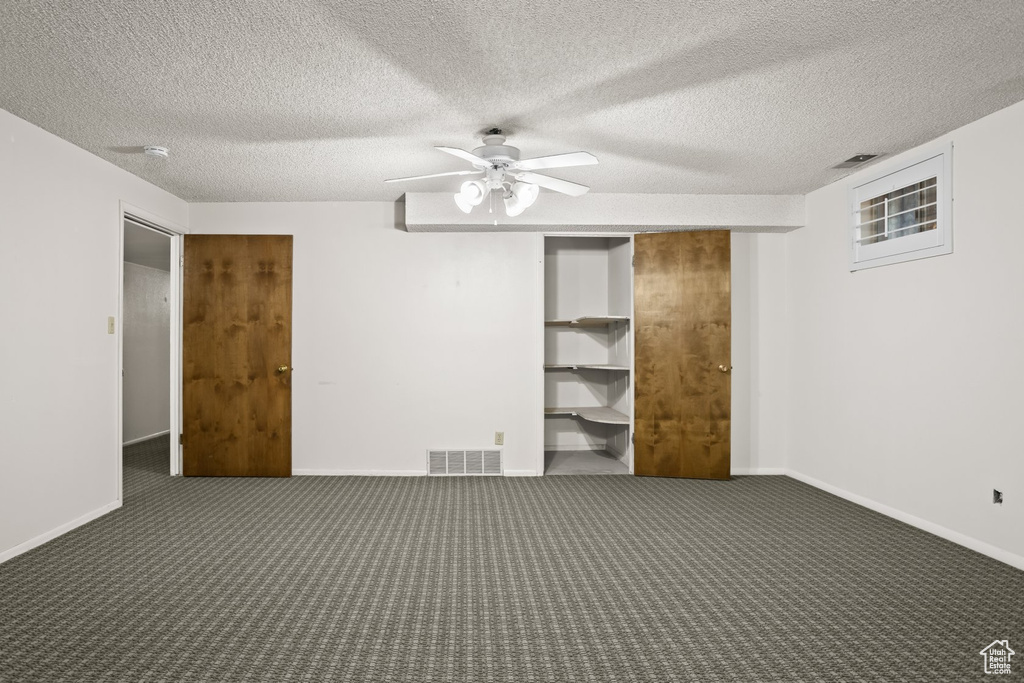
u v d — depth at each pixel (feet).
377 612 8.41
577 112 10.53
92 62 8.61
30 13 7.25
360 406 17.25
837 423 15.02
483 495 14.90
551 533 11.89
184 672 6.86
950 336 11.48
